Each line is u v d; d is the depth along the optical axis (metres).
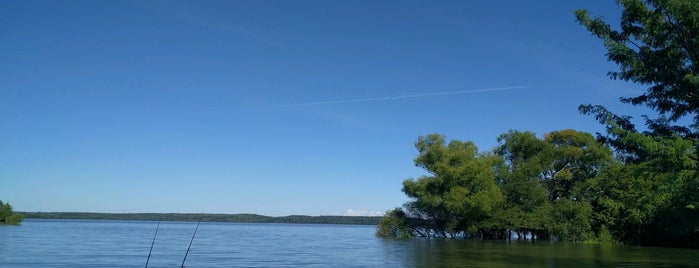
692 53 20.34
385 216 75.56
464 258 37.47
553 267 30.77
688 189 23.12
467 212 64.69
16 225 109.94
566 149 69.12
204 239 72.81
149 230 109.31
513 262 34.12
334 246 56.41
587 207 63.22
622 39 22.06
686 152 19.94
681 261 35.47
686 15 19.73
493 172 67.75
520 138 71.69
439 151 68.44
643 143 20.06
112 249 46.47
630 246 55.59
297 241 70.31
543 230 69.06
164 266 31.88
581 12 22.27
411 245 54.59
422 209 69.69
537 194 66.12
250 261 36.28
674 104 21.69
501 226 65.38
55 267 30.23
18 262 32.91
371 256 40.28
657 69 20.91
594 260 35.81
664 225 54.00
